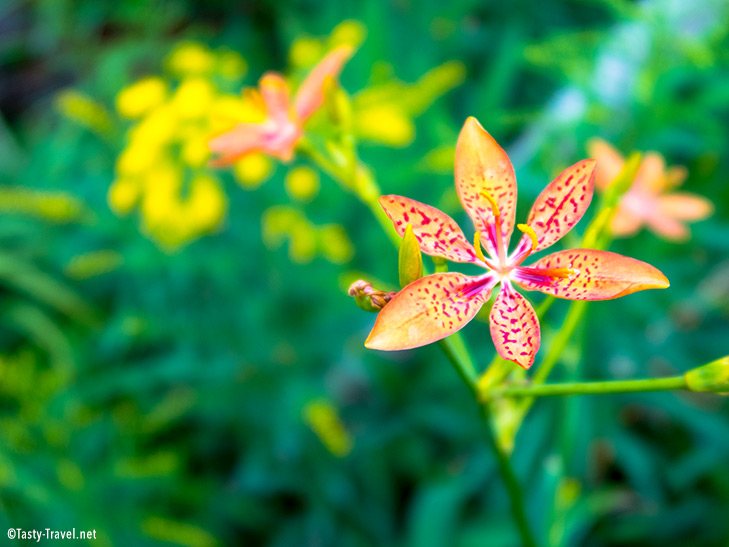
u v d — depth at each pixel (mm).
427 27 489
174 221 370
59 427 357
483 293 193
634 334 360
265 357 381
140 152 357
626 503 359
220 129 288
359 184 240
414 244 187
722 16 361
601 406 349
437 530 322
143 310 404
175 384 392
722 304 377
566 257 193
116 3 528
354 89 444
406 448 375
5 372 367
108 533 336
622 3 350
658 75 351
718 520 335
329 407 354
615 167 257
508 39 439
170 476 352
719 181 384
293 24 487
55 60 574
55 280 433
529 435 333
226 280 396
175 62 415
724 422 339
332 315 391
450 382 365
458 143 199
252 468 368
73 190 445
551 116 384
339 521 360
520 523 226
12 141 537
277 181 406
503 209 198
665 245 368
